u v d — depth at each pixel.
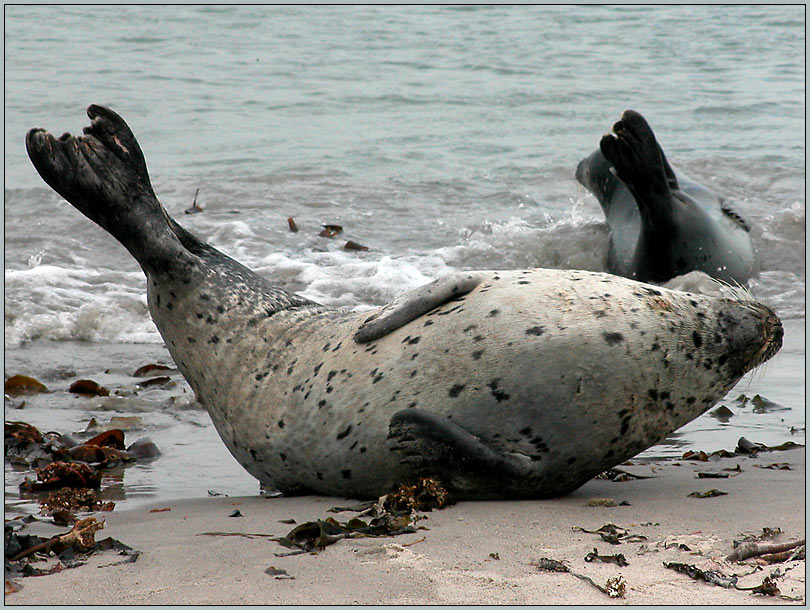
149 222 22.39
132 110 67.56
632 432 20.12
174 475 23.19
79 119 63.94
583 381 19.47
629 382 19.69
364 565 15.44
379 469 20.16
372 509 18.70
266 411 21.58
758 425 26.78
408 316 20.64
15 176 53.50
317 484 21.23
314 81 76.81
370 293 39.91
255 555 16.02
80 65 79.38
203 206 50.47
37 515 19.31
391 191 53.28
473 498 20.03
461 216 49.97
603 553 16.03
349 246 45.31
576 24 97.38
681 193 39.62
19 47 84.94
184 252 22.64
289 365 21.72
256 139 62.03
